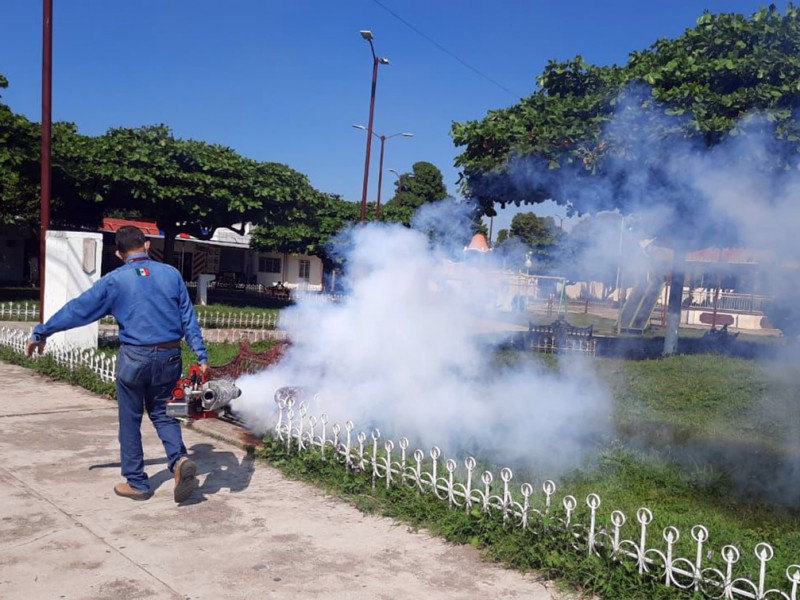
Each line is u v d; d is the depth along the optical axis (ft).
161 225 79.46
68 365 29.91
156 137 73.26
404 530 14.60
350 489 16.58
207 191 72.43
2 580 11.68
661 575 11.87
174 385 15.75
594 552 12.60
